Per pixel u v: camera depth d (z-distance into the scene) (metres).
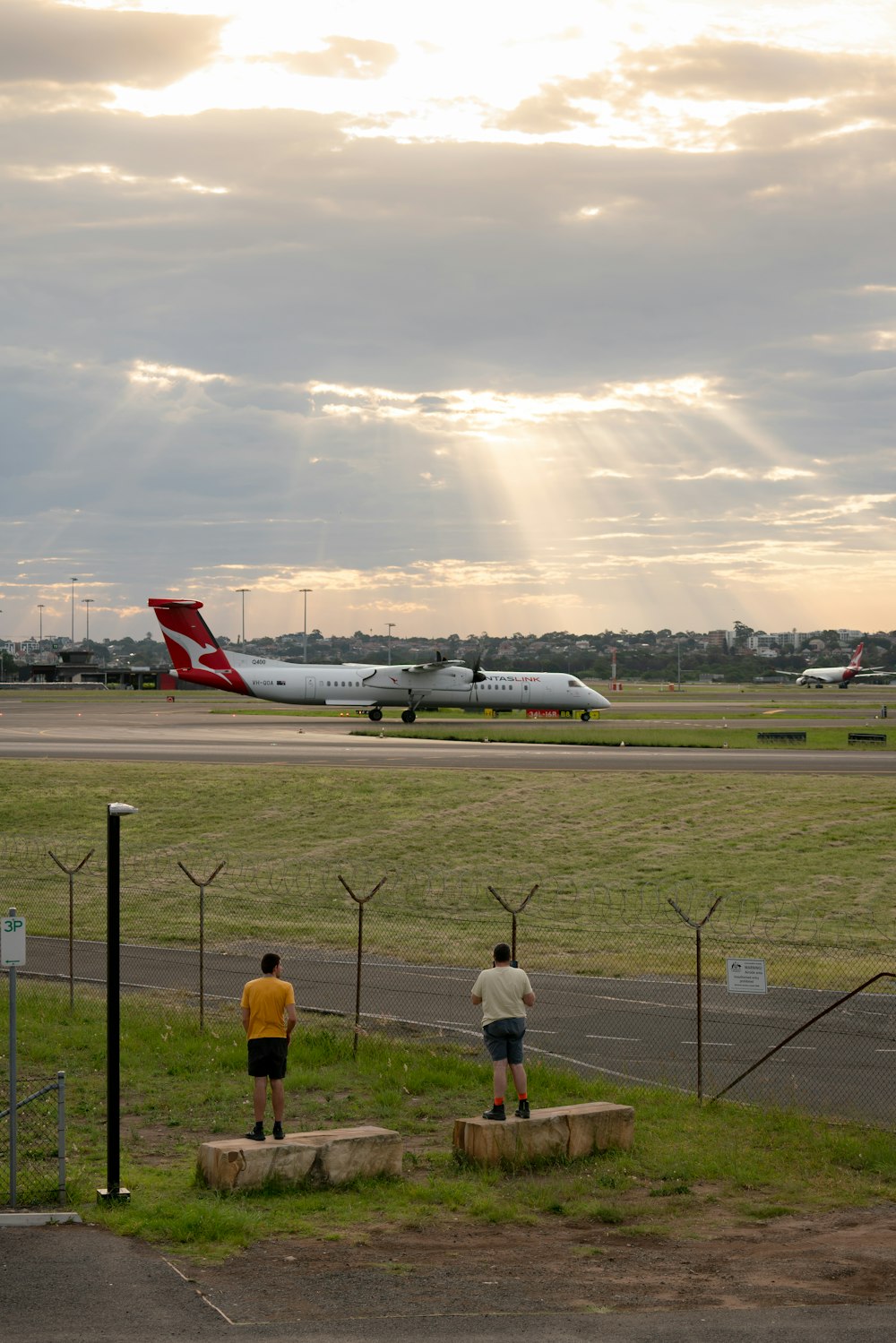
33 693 185.00
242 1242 11.82
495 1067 14.98
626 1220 12.91
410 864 39.34
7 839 43.62
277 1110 14.15
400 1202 13.38
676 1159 14.83
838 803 49.03
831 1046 20.16
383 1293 10.54
